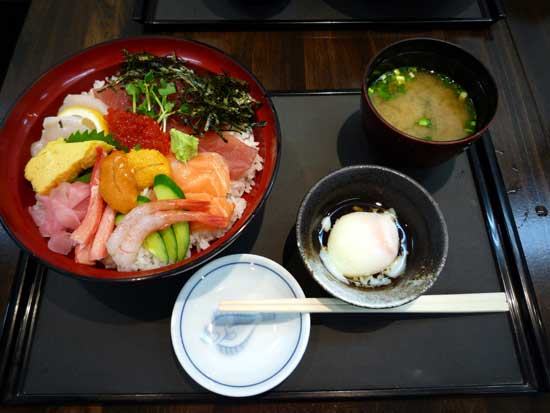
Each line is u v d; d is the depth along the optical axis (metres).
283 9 0.45
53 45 0.44
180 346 0.31
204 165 0.34
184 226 0.32
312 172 0.39
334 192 0.33
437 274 0.29
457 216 0.37
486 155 0.39
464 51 0.35
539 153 0.40
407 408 0.31
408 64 0.38
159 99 0.38
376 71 0.37
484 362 0.32
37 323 0.33
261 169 0.36
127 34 0.45
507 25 0.46
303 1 0.46
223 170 0.34
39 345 0.32
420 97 0.37
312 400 0.31
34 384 0.31
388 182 0.32
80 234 0.31
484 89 0.35
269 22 0.44
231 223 0.35
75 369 0.31
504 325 0.33
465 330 0.33
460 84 0.37
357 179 0.33
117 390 0.31
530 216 0.37
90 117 0.36
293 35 0.45
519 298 0.34
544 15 0.47
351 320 0.33
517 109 0.42
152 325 0.33
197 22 0.44
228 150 0.36
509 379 0.32
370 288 0.32
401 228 0.34
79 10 0.46
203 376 0.30
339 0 0.46
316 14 0.45
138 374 0.31
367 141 0.39
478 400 0.31
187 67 0.38
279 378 0.30
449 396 0.31
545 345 0.32
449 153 0.32
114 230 0.31
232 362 0.31
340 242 0.32
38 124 0.35
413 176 0.39
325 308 0.32
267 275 0.33
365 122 0.36
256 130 0.37
